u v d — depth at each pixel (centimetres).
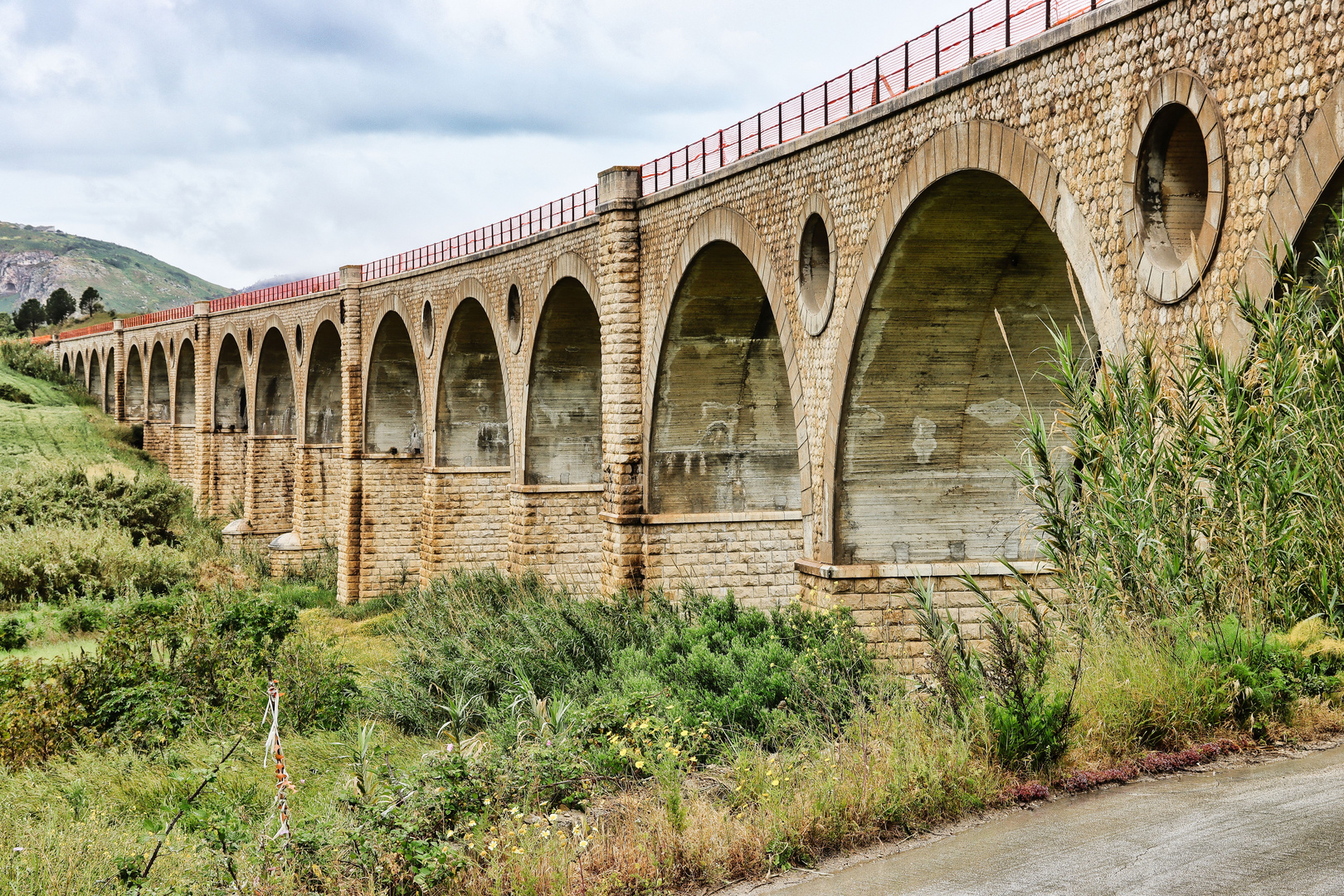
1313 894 584
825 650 1476
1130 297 1239
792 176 1922
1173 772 817
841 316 1778
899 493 1831
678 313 2389
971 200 1557
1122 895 611
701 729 1188
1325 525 984
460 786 947
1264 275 1052
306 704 1836
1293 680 894
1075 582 1074
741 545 2552
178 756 1558
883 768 834
